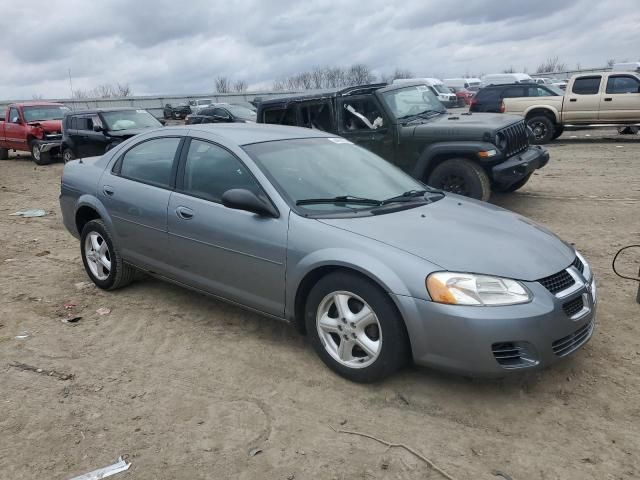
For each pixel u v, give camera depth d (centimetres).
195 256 443
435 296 326
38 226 880
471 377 353
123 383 381
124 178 511
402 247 348
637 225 747
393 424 328
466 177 788
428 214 400
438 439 314
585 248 657
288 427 327
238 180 423
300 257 375
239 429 326
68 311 506
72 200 558
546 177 1135
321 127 888
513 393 357
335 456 301
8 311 509
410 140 820
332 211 394
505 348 325
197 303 517
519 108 1783
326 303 374
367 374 358
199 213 435
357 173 454
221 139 446
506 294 327
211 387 373
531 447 306
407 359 352
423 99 928
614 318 461
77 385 379
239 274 415
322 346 380
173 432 325
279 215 391
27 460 302
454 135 788
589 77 1680
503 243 363
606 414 333
